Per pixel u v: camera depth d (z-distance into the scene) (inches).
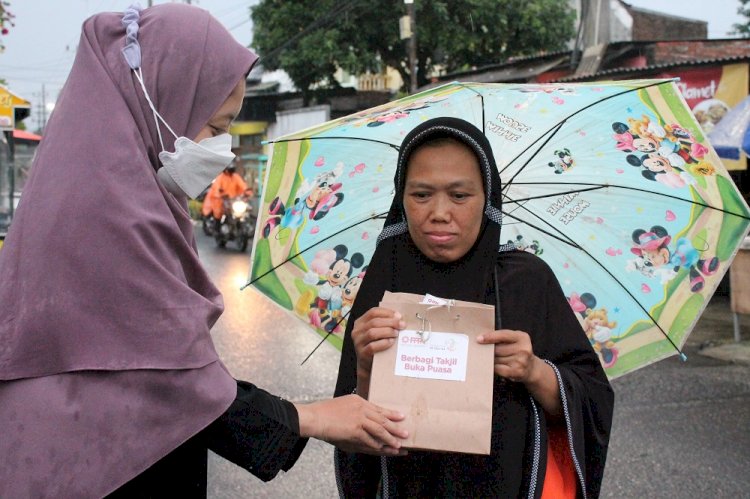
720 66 386.6
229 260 546.0
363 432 58.8
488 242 66.6
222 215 629.9
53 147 54.1
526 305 67.0
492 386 59.9
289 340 283.1
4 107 374.6
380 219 88.6
